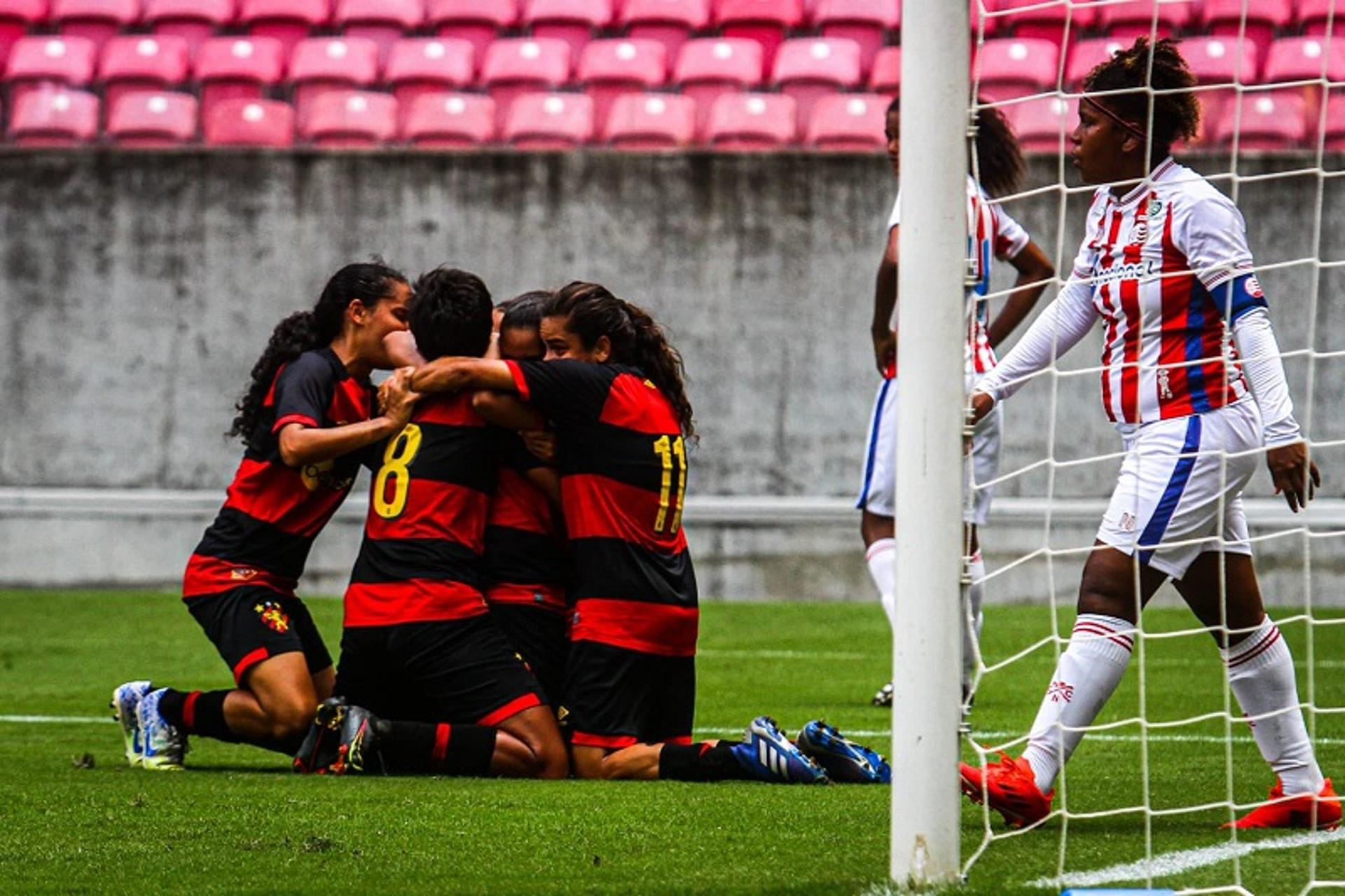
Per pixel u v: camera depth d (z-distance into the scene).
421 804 13.53
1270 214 38.12
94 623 32.81
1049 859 11.13
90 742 18.86
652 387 16.00
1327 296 38.03
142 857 11.34
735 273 40.22
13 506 40.09
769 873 10.67
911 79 10.24
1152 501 12.54
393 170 40.69
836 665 27.22
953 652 10.05
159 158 40.81
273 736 16.09
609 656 15.41
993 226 21.53
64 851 11.53
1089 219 13.33
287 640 16.27
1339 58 41.81
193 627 32.31
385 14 47.12
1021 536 38.50
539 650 16.27
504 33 47.34
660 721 15.86
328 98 44.38
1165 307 12.63
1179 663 26.94
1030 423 38.94
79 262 40.84
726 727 20.30
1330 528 37.44
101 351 40.84
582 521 15.59
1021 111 42.88
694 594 15.91
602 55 45.41
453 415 15.89
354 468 16.81
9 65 45.84
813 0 47.88
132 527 40.03
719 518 39.38
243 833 12.22
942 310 10.12
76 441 40.78
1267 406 12.34
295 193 40.69
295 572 16.98
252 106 44.19
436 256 40.72
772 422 40.09
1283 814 12.69
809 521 39.25
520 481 16.34
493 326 17.25
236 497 16.72
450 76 45.72
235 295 40.78
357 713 15.35
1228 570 12.91
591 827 12.45
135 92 45.34
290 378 16.36
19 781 15.16
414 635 15.55
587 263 40.50
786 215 40.16
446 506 15.79
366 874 10.76
